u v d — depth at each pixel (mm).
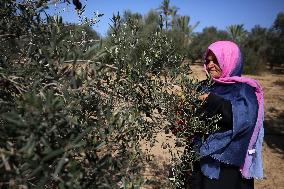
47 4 1343
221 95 2070
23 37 1278
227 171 2133
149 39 1572
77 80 1104
